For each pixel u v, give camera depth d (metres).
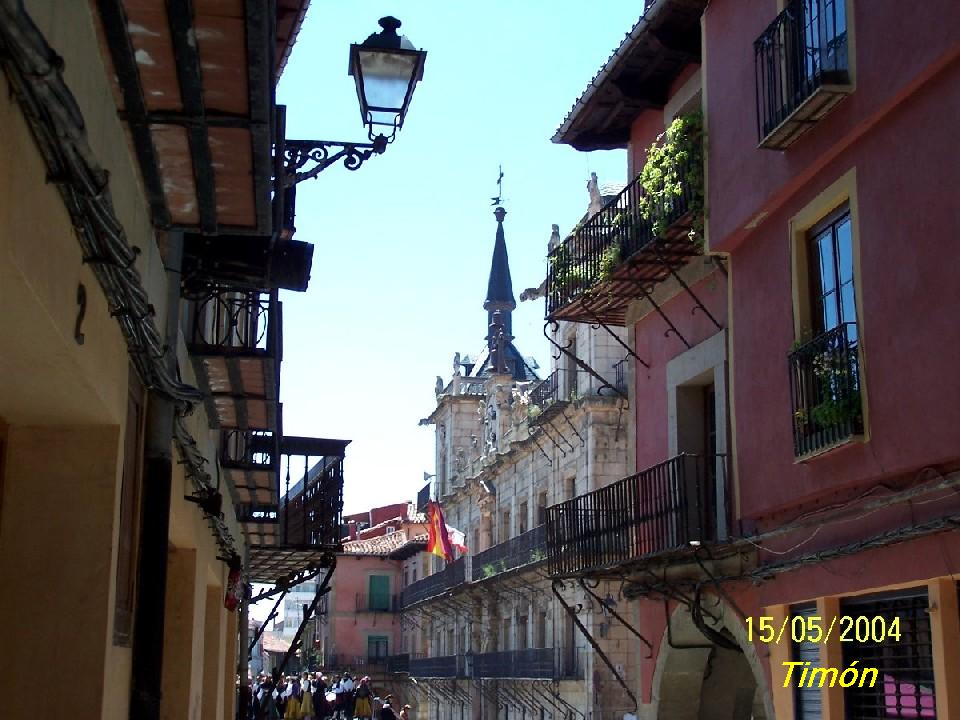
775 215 13.86
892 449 11.09
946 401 10.28
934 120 10.62
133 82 5.87
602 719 32.38
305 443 21.22
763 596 14.11
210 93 6.14
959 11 10.10
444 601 50.16
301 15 11.40
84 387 5.92
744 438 14.50
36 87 4.05
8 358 5.47
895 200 11.21
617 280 17.92
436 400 57.00
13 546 6.57
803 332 13.06
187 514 10.96
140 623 8.04
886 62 11.19
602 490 18.48
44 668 6.47
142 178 6.88
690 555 15.53
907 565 10.91
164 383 7.85
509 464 43.19
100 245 5.46
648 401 18.86
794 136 12.82
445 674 50.03
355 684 56.12
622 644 32.88
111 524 6.67
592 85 18.61
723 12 15.18
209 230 7.70
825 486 12.34
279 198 9.41
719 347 16.25
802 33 12.58
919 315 10.73
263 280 10.31
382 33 9.46
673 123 15.95
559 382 37.19
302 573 26.47
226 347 10.87
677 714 17.80
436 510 45.69
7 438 6.68
